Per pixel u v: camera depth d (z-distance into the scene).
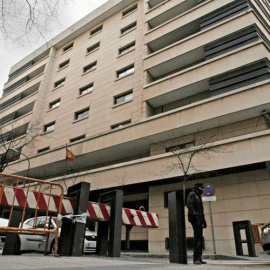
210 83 17.02
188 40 19.59
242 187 13.57
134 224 8.56
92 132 22.23
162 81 19.28
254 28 16.95
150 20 23.91
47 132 26.31
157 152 17.53
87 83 26.14
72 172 23.31
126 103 21.31
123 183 16.52
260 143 12.73
